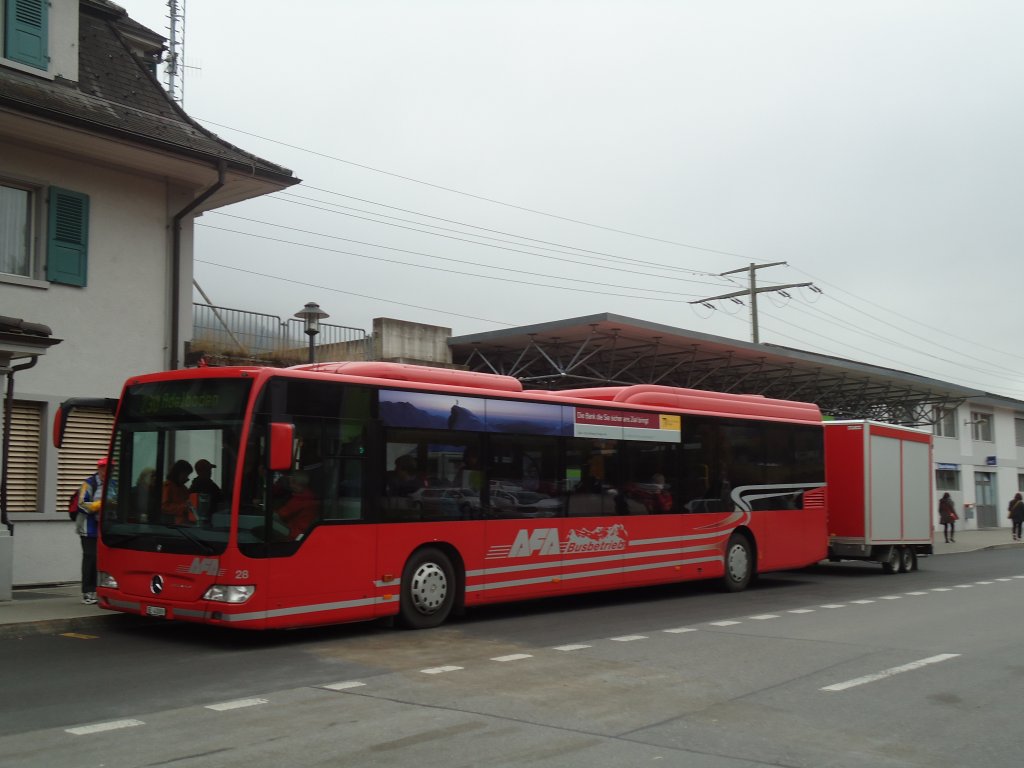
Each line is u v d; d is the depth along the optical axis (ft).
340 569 34.47
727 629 38.29
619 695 25.61
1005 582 61.46
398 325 78.74
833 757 19.94
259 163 56.80
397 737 21.04
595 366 95.09
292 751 19.86
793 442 57.98
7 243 48.88
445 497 38.55
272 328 65.05
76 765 18.85
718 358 95.20
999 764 19.63
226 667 29.27
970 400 163.73
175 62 91.20
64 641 34.06
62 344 49.57
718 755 19.97
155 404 35.14
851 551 65.31
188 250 56.08
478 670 29.01
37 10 50.14
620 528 46.09
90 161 51.49
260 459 32.65
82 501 40.68
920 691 26.48
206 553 32.22
